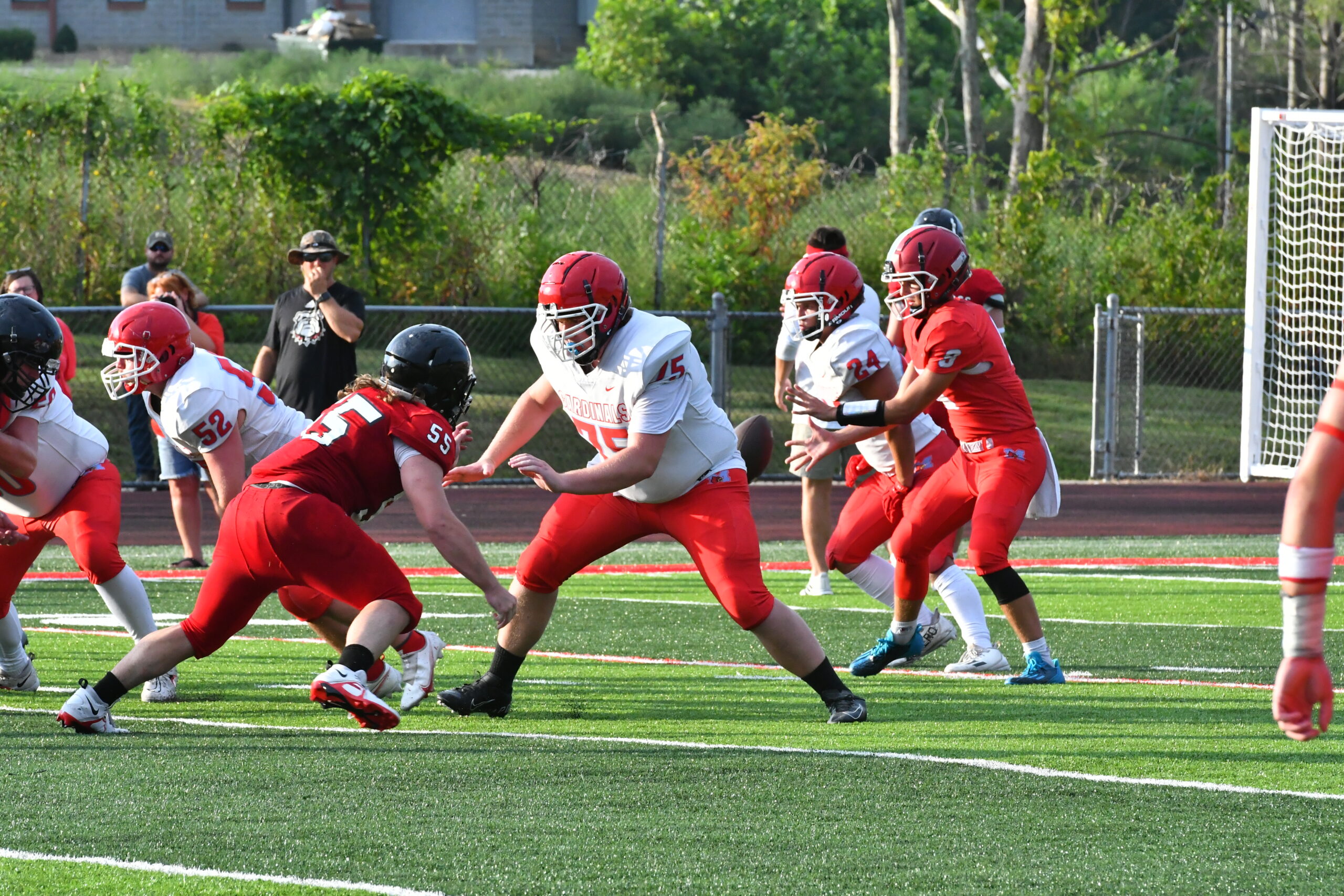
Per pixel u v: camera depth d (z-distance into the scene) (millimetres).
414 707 20219
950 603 24109
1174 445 66562
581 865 12914
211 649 18312
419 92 67438
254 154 66688
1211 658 25281
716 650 26109
